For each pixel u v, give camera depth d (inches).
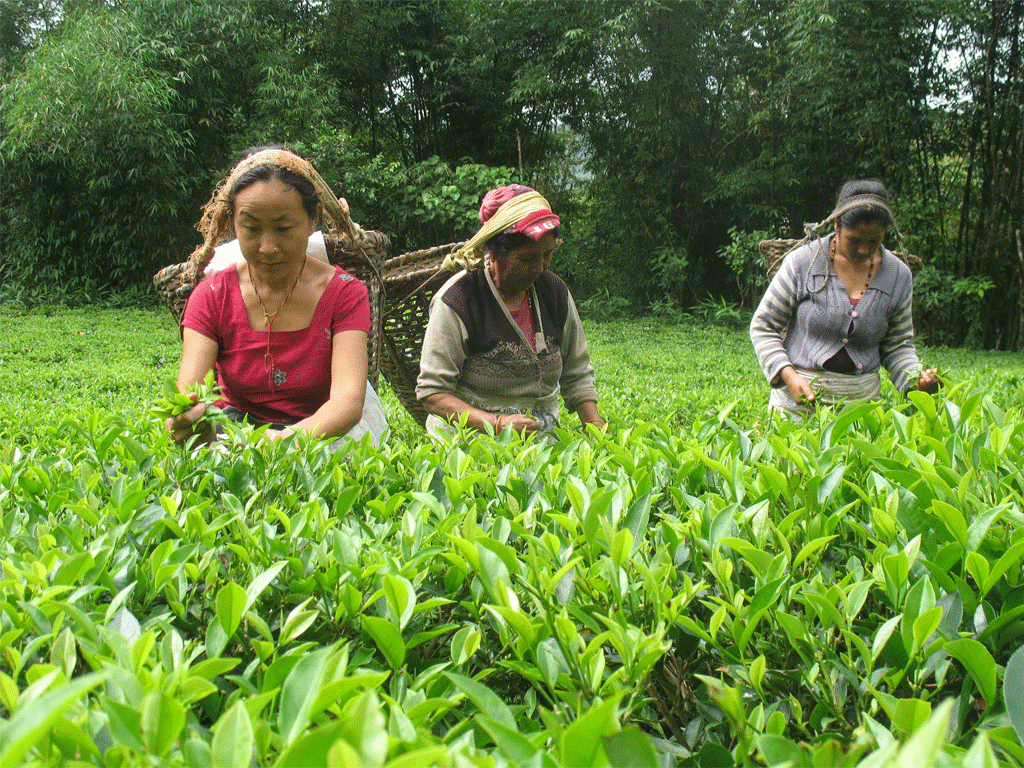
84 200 519.8
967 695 37.4
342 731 21.0
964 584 41.7
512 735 25.7
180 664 32.3
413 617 43.4
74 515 57.1
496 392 120.6
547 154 602.5
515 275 114.3
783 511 55.4
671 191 555.2
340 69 563.2
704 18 511.5
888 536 46.9
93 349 362.3
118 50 488.1
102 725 29.6
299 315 99.6
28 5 575.2
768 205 516.7
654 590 39.5
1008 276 462.9
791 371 137.6
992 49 448.5
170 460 68.4
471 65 567.8
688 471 61.8
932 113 464.4
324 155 513.7
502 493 60.7
